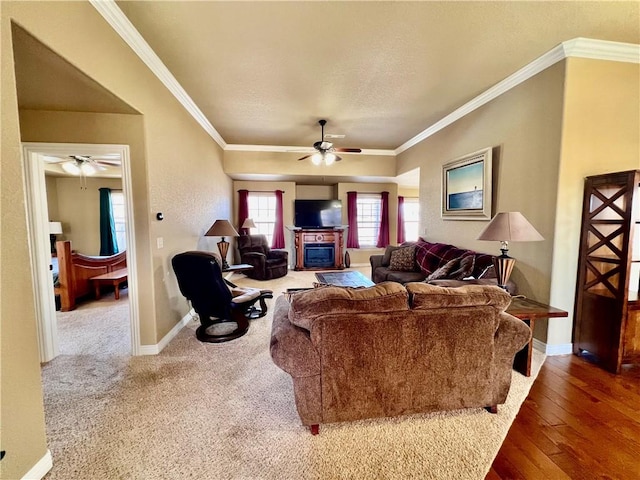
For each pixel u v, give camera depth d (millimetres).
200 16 2141
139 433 1748
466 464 1516
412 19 2191
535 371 2451
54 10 1553
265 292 3705
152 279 2750
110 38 2062
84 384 2281
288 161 6266
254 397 2111
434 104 3852
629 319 2383
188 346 2982
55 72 1804
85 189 6805
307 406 1689
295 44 2508
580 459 1546
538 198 2842
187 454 1588
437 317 1723
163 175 2990
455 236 4211
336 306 1637
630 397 2088
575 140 2625
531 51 2639
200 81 3191
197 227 4207
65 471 1478
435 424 1815
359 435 1727
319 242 7359
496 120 3373
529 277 2941
